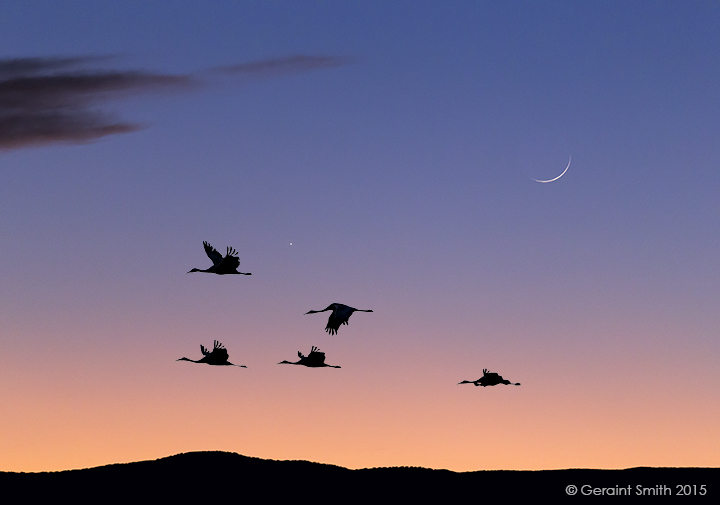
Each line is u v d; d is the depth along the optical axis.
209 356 52.62
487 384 63.47
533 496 105.00
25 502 98.94
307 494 104.19
